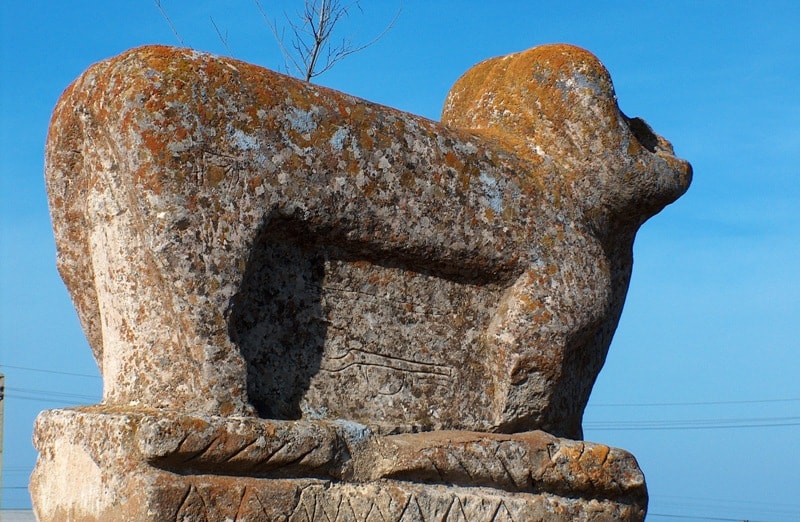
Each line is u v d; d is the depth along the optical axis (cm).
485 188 381
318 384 355
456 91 445
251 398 341
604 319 403
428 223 366
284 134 341
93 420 321
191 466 311
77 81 351
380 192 356
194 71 331
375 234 358
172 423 307
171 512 304
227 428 314
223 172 330
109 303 346
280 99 343
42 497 344
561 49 412
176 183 324
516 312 383
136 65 329
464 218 373
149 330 333
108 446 312
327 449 332
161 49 334
